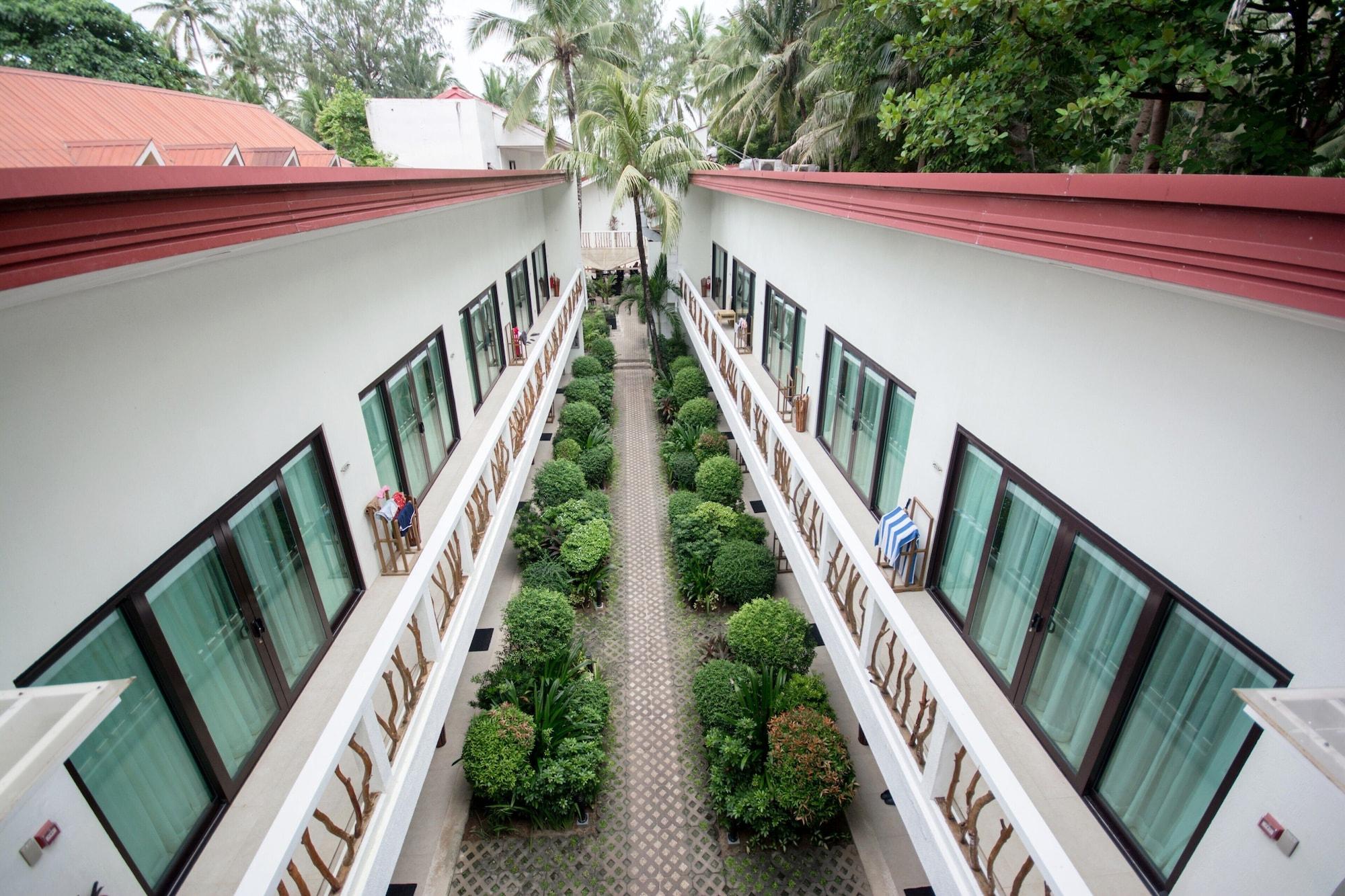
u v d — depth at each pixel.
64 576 2.58
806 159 16.47
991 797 3.13
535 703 6.18
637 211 15.76
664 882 5.30
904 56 7.58
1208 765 2.79
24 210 1.92
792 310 9.08
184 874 3.26
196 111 14.04
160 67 18.70
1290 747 2.07
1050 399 3.58
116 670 2.89
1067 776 3.72
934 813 3.63
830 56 12.30
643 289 16.58
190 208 2.66
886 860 5.41
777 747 5.57
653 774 6.24
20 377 2.37
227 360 3.61
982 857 3.42
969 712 3.27
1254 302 2.12
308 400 4.53
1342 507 2.10
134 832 2.99
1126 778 3.32
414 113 19.52
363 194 4.43
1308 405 2.19
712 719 6.23
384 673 3.97
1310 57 5.67
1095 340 3.19
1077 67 6.59
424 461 7.03
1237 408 2.46
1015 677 4.16
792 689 6.23
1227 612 2.60
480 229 9.41
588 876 5.35
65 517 2.58
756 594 8.12
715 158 25.12
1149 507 2.95
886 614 4.08
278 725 4.13
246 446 3.81
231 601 3.69
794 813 5.34
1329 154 7.10
